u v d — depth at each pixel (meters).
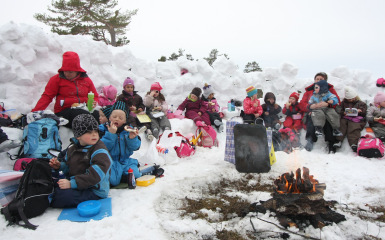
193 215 3.12
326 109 5.94
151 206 3.20
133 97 5.72
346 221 2.92
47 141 4.19
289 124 6.48
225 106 8.24
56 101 4.96
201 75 8.16
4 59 4.78
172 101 7.56
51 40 5.52
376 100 5.99
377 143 5.29
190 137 5.95
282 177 3.20
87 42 6.32
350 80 8.23
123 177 3.81
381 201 3.57
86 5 22.20
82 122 3.19
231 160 4.96
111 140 3.80
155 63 7.65
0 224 2.63
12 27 4.91
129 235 2.58
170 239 2.59
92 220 2.78
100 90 6.45
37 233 2.55
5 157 4.04
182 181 3.98
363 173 4.52
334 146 5.88
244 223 2.90
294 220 2.90
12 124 4.45
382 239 2.70
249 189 4.05
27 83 5.05
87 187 3.15
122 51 7.00
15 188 3.15
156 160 4.72
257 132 4.64
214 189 4.03
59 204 3.09
